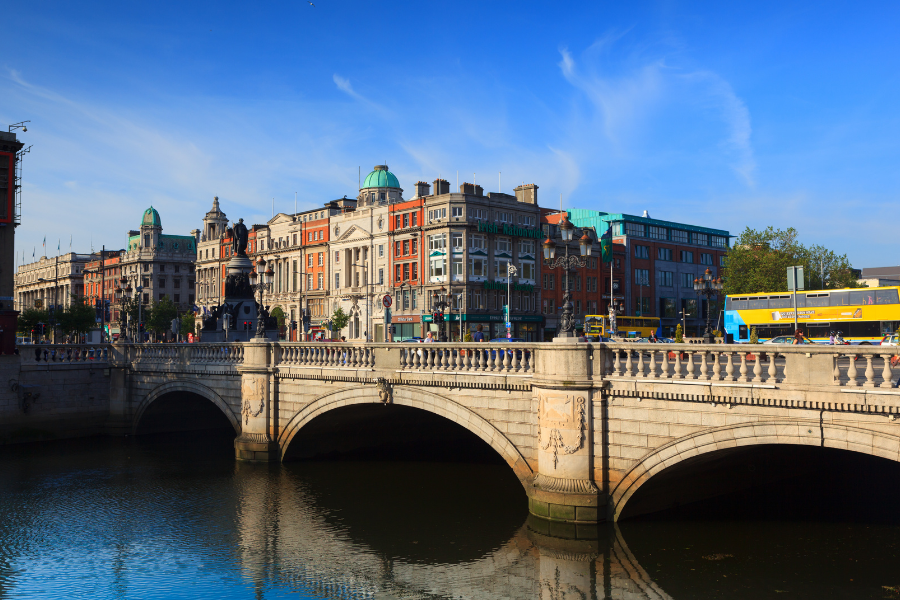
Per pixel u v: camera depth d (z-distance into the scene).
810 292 46.28
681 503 23.36
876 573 18.50
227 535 23.77
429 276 79.94
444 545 22.23
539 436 22.28
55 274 155.38
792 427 17.69
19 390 39.94
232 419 35.44
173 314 108.94
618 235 96.50
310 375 30.95
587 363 21.39
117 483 30.64
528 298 83.94
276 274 104.94
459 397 25.14
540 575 19.48
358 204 93.25
